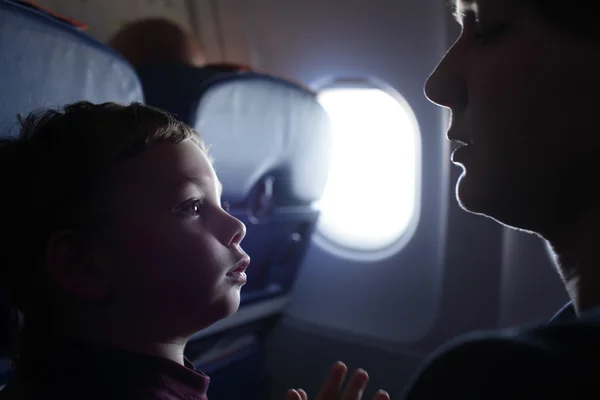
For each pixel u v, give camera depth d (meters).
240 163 1.38
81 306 0.72
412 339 2.15
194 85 1.22
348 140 2.20
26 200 0.71
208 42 2.55
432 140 2.03
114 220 0.71
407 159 2.10
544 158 0.43
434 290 2.10
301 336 2.37
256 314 1.73
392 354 2.17
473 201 0.49
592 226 0.42
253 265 1.66
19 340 0.80
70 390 0.68
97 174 0.70
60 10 2.27
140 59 1.69
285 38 2.30
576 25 0.40
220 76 1.27
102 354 0.69
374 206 2.20
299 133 1.58
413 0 1.96
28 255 0.72
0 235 0.73
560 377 0.28
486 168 0.47
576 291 0.43
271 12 2.30
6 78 0.84
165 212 0.72
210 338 1.52
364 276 2.24
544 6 0.42
